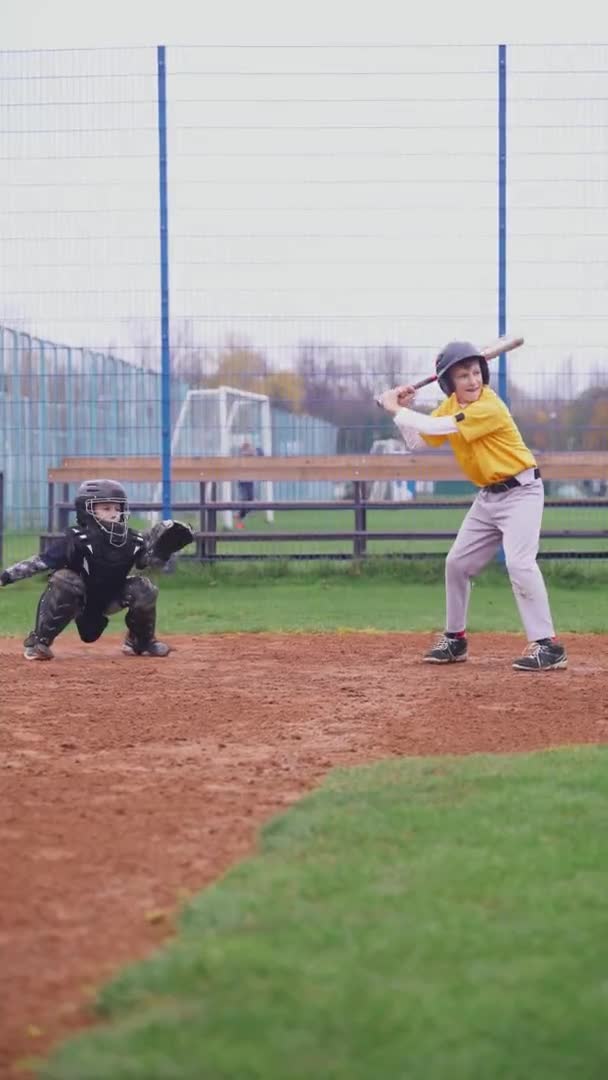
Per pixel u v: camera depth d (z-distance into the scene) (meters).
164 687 18.53
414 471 36.75
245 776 12.95
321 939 8.03
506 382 34.78
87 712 16.53
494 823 10.74
